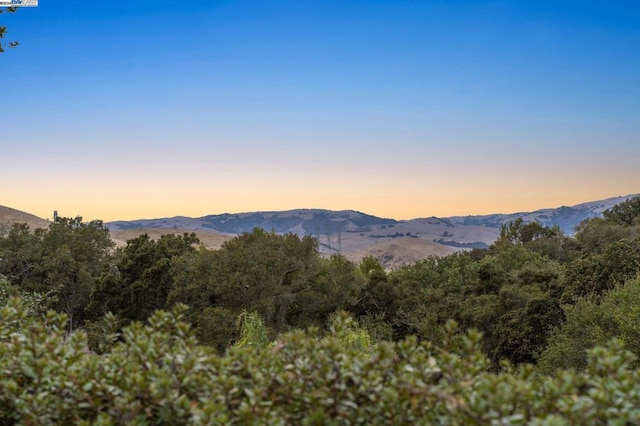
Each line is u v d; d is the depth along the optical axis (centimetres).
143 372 355
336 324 386
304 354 366
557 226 8625
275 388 346
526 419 301
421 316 4456
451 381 310
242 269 3653
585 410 284
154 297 3803
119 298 3812
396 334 4697
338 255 4709
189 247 4591
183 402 320
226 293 3566
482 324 3909
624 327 1861
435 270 6262
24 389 360
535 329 3284
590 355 332
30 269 4506
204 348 385
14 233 4494
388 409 306
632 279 2644
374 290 4728
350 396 318
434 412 310
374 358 335
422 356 328
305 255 4203
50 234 4575
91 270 4556
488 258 5819
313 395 318
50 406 345
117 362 370
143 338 385
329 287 4431
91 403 336
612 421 265
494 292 4606
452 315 4309
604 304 2322
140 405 330
